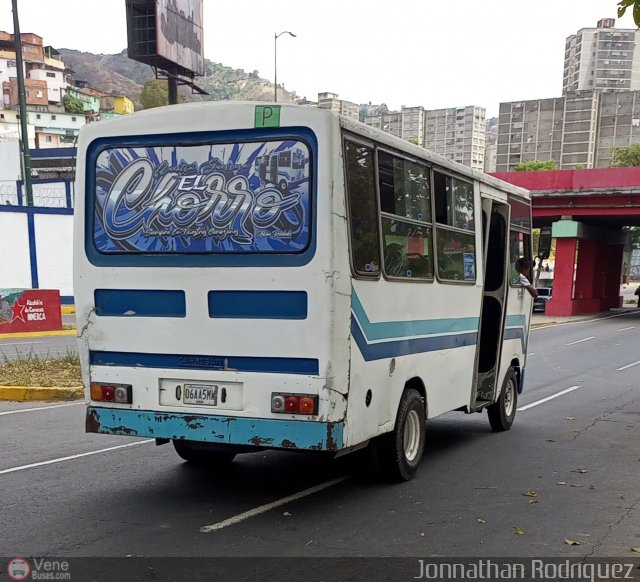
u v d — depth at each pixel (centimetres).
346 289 527
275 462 724
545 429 929
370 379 566
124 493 605
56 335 1997
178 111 564
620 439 865
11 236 2506
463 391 777
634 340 2309
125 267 577
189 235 559
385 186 590
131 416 575
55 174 4194
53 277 2645
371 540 500
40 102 11238
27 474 661
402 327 619
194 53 2886
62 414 944
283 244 529
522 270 957
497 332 866
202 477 661
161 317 566
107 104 13075
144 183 575
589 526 537
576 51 16550
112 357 588
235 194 545
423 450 751
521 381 974
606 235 4109
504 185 871
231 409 545
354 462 723
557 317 3488
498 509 577
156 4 2514
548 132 13262
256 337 536
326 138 519
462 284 751
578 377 1458
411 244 638
